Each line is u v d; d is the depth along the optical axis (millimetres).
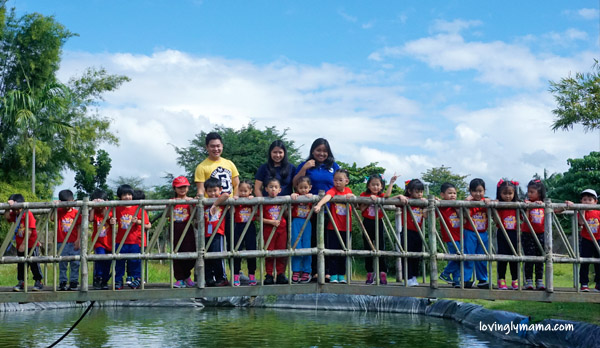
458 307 13445
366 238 7367
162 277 17422
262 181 7883
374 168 32375
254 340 10695
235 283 7355
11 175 26000
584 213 8125
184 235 7148
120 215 7832
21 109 22922
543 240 7840
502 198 7730
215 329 12266
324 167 7891
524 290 7449
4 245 7156
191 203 7121
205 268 7461
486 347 9562
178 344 10305
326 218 7641
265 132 29141
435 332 11445
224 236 7547
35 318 14477
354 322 13289
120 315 15133
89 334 11633
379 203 7297
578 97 15859
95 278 7703
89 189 45781
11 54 25609
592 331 8203
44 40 25734
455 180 47094
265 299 17094
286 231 7586
